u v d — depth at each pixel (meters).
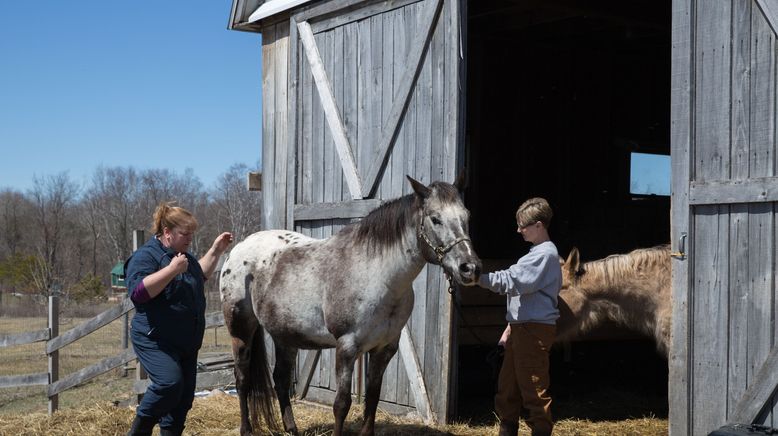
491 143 9.69
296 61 7.60
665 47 10.31
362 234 4.79
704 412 4.62
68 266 39.00
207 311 19.42
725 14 4.53
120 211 51.50
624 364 9.12
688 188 4.70
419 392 6.14
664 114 10.99
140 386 7.20
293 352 5.57
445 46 6.03
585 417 6.41
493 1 8.52
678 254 4.75
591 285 5.23
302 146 7.53
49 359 7.30
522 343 4.21
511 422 4.44
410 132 6.32
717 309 4.57
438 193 4.26
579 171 10.29
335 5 7.09
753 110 4.38
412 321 6.32
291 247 5.38
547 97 10.12
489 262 8.17
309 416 6.51
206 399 7.26
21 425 6.35
